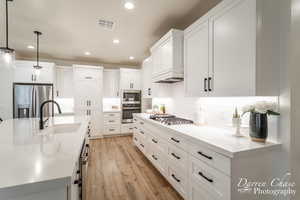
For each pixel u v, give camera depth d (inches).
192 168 63.7
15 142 48.1
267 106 52.8
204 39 73.4
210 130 74.5
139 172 101.8
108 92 203.5
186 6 80.4
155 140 100.0
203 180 57.6
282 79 53.7
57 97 179.8
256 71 50.6
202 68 75.0
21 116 148.2
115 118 194.1
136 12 85.7
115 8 81.6
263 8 51.8
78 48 147.8
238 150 46.8
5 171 28.8
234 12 57.6
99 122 187.0
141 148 128.4
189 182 65.8
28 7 80.2
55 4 77.7
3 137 54.5
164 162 87.8
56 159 34.7
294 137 52.4
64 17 90.6
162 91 131.8
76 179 40.6
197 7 81.3
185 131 72.4
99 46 142.0
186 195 67.6
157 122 97.7
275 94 54.9
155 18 92.1
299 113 53.5
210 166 54.2
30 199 25.9
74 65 177.5
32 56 174.7
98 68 187.2
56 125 82.3
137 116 140.6
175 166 76.5
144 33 113.7
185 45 89.2
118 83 207.3
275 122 55.2
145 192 80.4
